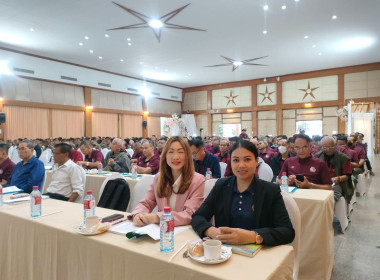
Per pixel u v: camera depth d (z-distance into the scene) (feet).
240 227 5.39
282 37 32.42
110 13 25.77
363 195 18.10
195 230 5.36
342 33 31.30
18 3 23.70
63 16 26.23
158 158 15.49
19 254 6.36
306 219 7.95
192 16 26.71
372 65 44.14
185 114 62.13
